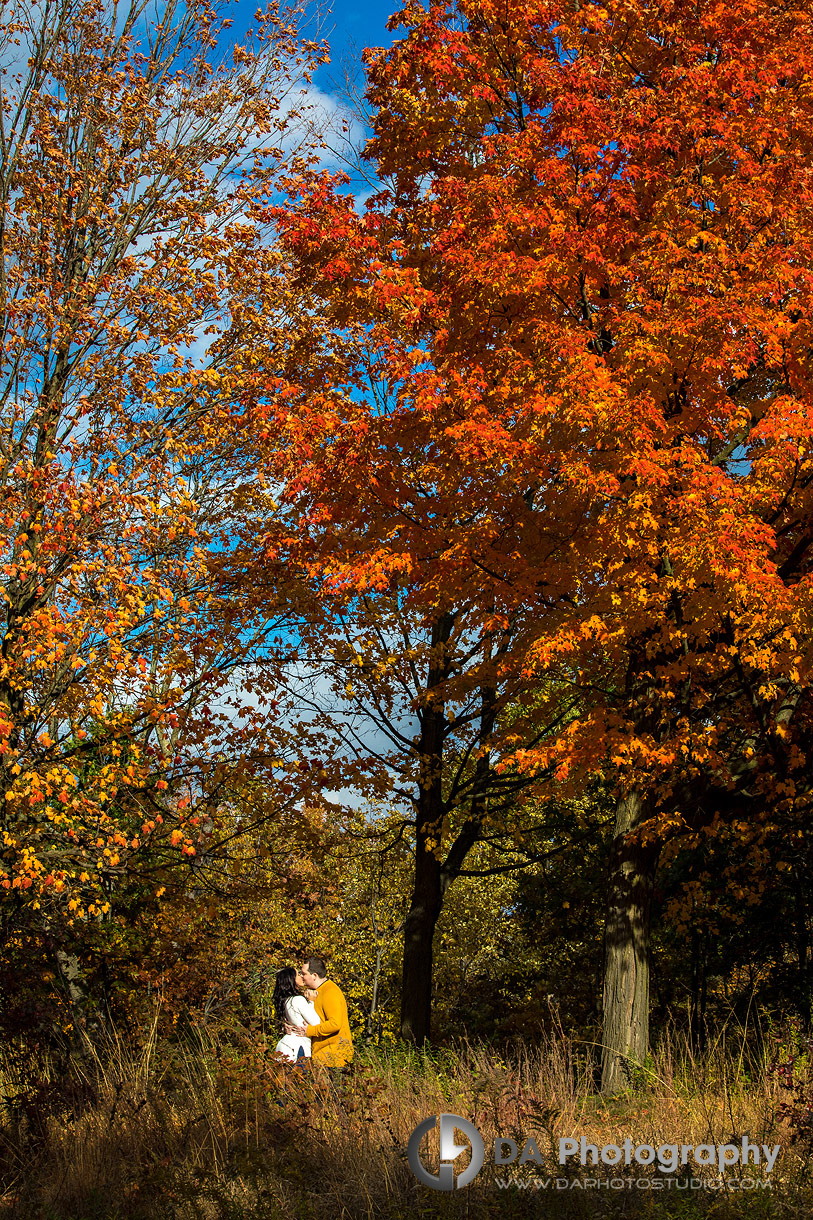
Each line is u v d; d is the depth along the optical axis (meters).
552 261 8.23
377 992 25.86
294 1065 6.18
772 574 7.32
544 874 19.83
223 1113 5.71
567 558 8.77
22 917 8.92
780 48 9.11
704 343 7.75
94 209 11.05
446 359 8.82
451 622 12.51
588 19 9.34
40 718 9.59
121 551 9.75
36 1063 6.68
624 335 8.02
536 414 7.89
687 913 11.65
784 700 9.40
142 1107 5.86
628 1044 8.75
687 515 7.43
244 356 11.77
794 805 10.27
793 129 8.68
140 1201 4.59
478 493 8.84
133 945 12.26
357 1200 4.54
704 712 9.79
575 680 10.32
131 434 10.98
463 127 10.64
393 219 10.74
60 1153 5.45
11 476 9.94
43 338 10.82
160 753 10.64
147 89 11.41
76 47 11.55
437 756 11.92
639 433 7.39
